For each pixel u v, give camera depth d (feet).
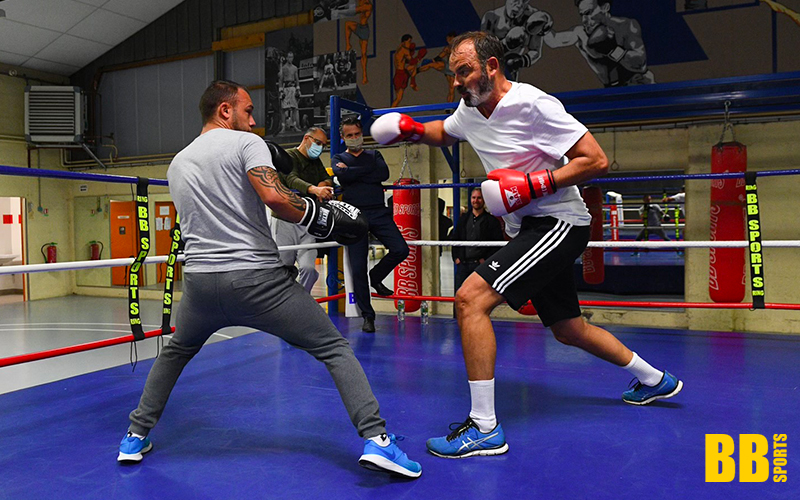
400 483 5.11
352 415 5.14
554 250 5.88
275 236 12.75
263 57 23.43
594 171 5.40
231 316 5.26
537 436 6.25
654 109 13.97
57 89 25.95
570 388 8.19
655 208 32.42
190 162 5.26
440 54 18.37
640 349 11.17
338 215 5.41
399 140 6.99
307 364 9.89
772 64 14.47
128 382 8.89
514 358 10.20
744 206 13.19
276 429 6.56
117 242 28.91
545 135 5.56
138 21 25.48
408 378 8.87
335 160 12.32
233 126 5.62
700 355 10.55
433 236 18.80
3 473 5.42
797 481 5.04
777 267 14.98
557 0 16.67
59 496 4.92
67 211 29.40
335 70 20.47
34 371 12.11
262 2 22.95
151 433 6.46
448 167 18.69
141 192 7.93
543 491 4.92
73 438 6.40
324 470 5.42
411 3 18.80
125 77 27.20
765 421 6.66
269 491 4.98
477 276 5.83
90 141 27.14
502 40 17.38
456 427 6.55
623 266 22.98
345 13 20.16
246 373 9.25
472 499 4.79
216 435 6.39
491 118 5.81
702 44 15.15
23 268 6.64
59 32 24.31
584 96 11.75
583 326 6.90
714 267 13.53
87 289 29.37
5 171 6.17
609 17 16.10
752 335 12.80
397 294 14.56
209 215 5.15
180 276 30.58
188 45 25.13
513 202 5.46
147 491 5.00
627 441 6.06
